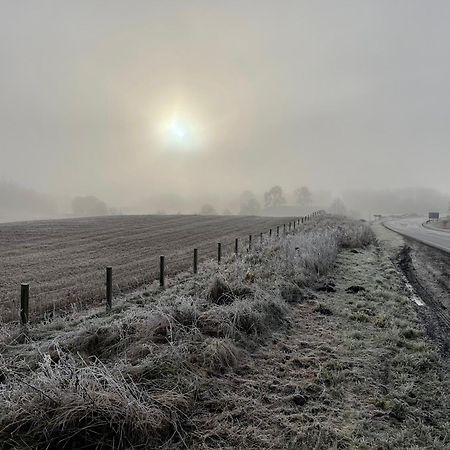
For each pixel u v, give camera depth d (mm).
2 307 7984
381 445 3455
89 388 3502
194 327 5422
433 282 11258
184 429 3594
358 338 6094
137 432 3359
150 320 5477
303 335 6141
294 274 9641
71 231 25109
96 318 6758
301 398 4184
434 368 5117
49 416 3369
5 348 5371
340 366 4977
